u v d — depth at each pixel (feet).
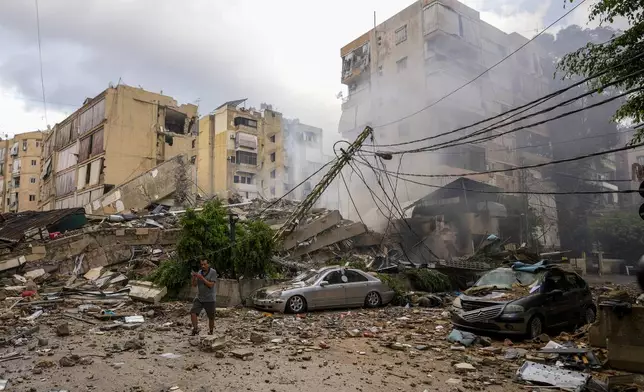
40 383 19.35
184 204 106.42
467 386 19.67
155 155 126.21
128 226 77.20
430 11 131.75
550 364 23.41
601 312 25.46
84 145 128.67
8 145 231.71
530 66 153.38
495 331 30.35
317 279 45.91
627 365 22.16
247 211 98.94
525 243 101.09
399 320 39.68
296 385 19.33
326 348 27.17
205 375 20.67
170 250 72.23
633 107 32.71
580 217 153.79
